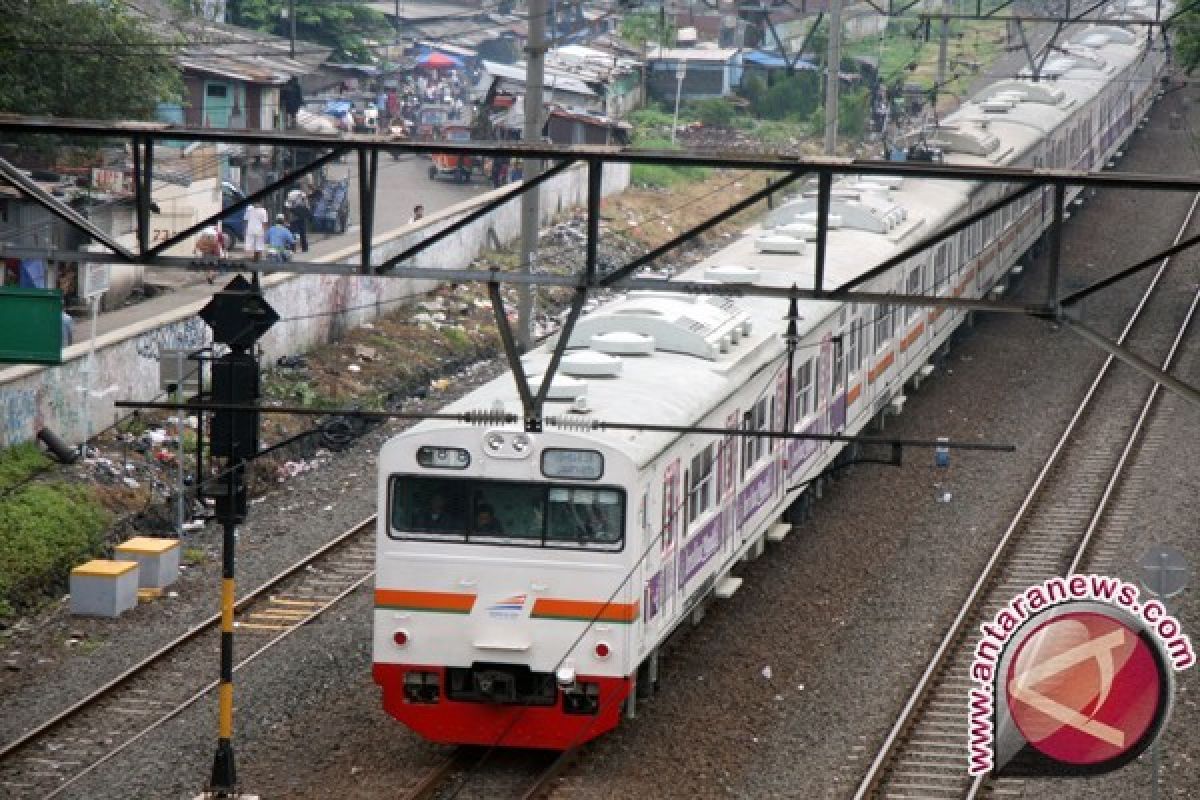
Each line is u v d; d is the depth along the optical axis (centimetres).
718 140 12544
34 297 3078
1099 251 9956
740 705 4109
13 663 4259
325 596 4809
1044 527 5575
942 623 4728
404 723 3744
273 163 9269
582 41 13512
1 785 3547
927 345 7156
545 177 2811
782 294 2784
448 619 3694
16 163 7231
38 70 7044
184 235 2781
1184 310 8681
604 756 3753
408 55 12700
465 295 8312
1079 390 7306
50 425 5466
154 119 7500
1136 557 5259
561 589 3662
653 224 10381
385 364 7144
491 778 3650
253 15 11506
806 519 5584
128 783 3559
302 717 3956
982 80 15400
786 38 14725
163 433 5916
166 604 4703
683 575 4084
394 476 3694
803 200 6775
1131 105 13112
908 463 6256
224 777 3494
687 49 13962
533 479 3650
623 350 4441
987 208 2677
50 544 4862
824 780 3691
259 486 5719
